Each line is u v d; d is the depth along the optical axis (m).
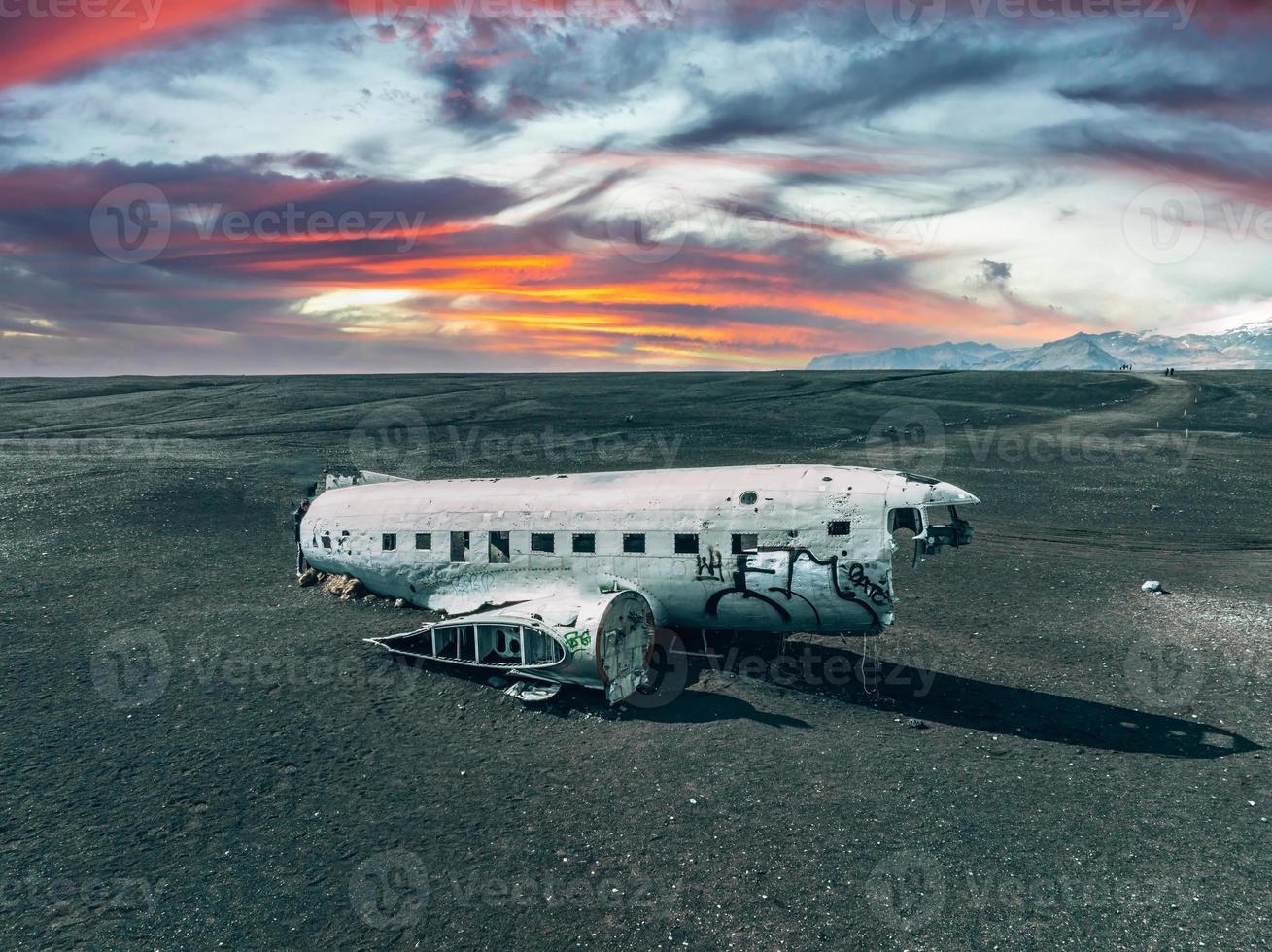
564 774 11.51
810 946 7.79
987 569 23.14
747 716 13.46
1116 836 9.60
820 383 84.44
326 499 20.62
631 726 13.16
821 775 11.27
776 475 15.06
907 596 20.55
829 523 14.09
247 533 27.30
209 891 8.85
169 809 10.57
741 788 10.94
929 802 10.48
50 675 15.08
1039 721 13.18
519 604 15.18
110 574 22.11
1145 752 11.95
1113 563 23.61
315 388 79.75
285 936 8.09
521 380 91.50
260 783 11.27
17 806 10.58
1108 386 76.94
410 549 18.14
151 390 79.50
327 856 9.52
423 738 12.77
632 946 7.87
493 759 12.03
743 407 66.19
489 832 10.02
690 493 15.35
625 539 15.55
